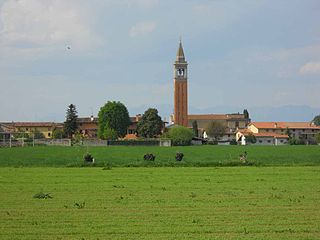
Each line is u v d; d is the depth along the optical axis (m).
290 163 128.75
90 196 62.38
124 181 82.44
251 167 116.19
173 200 57.94
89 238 38.50
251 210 50.50
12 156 169.25
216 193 64.69
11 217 47.06
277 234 39.53
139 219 45.75
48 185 76.50
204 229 41.28
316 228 41.62
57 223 44.09
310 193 64.31
